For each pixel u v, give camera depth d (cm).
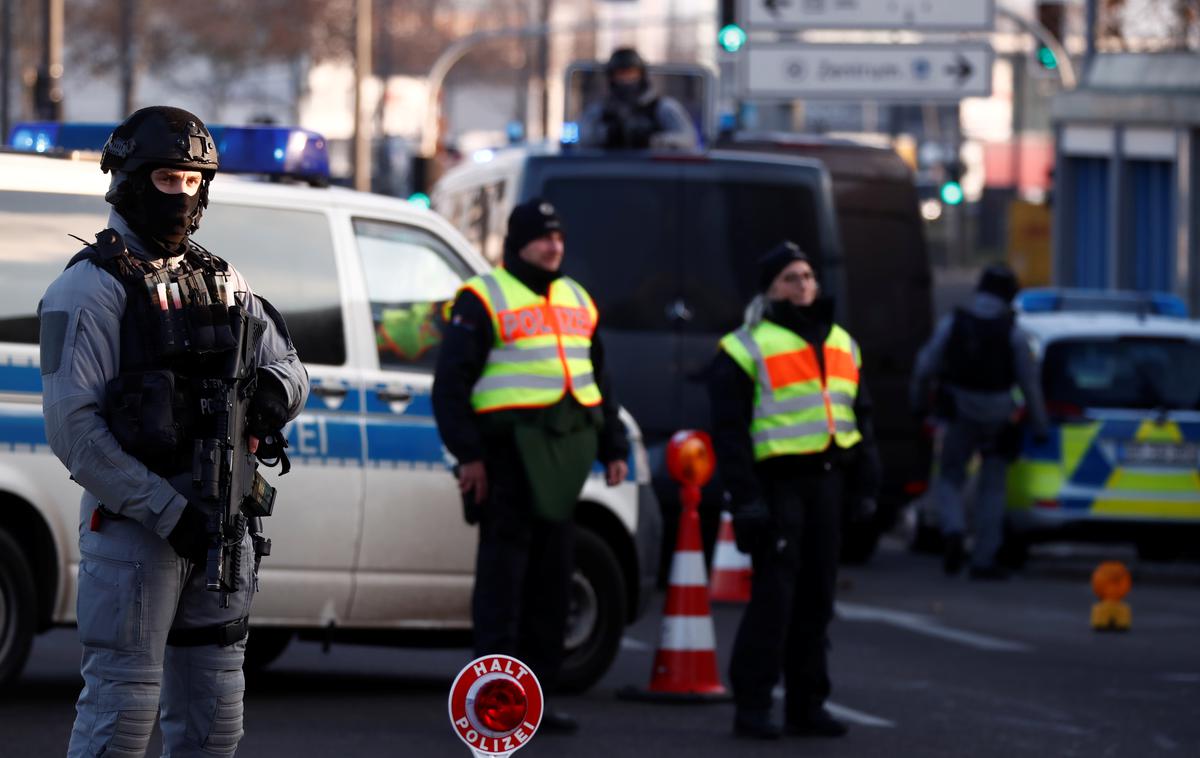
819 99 7725
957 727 2708
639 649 3453
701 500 4212
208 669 1598
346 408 2688
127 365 1548
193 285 1577
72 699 2667
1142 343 4841
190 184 1574
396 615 2734
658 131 4572
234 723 1611
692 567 2880
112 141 1569
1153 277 9394
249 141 2712
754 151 5153
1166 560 5350
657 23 13275
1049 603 4316
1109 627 3838
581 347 2539
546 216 2525
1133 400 4791
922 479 5100
